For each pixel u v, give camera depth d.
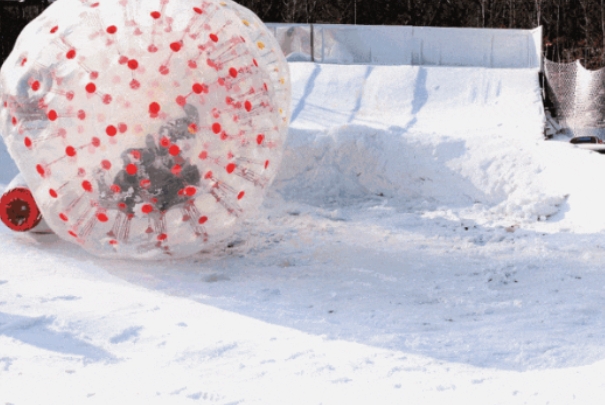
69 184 6.79
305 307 6.14
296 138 12.72
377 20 41.38
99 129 6.59
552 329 5.57
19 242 8.18
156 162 6.61
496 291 6.75
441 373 4.50
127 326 5.34
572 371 4.41
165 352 4.84
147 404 3.92
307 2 38.38
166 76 6.62
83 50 6.78
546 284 7.03
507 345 5.15
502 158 11.72
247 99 7.02
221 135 6.78
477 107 22.84
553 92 26.52
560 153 11.56
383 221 10.21
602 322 5.77
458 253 8.33
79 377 4.34
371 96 23.42
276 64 8.76
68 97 6.70
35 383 4.22
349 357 4.77
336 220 10.27
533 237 9.20
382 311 6.05
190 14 7.00
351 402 3.97
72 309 5.75
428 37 26.33
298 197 11.85
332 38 26.41
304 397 4.04
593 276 7.28
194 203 6.83
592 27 43.31
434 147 12.20
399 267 7.66
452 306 6.25
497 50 26.31
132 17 6.84
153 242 6.95
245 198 7.18
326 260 7.90
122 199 6.70
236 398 4.02
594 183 10.45
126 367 4.54
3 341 4.97
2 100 7.29
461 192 11.59
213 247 8.27
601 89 26.55
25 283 6.52
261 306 6.10
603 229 9.37
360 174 12.28
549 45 43.31
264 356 4.77
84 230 6.95
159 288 6.62
